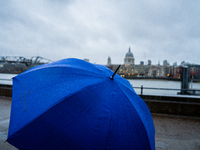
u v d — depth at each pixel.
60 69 2.28
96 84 2.06
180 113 6.81
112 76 2.25
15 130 1.75
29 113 1.87
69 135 1.71
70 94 1.87
